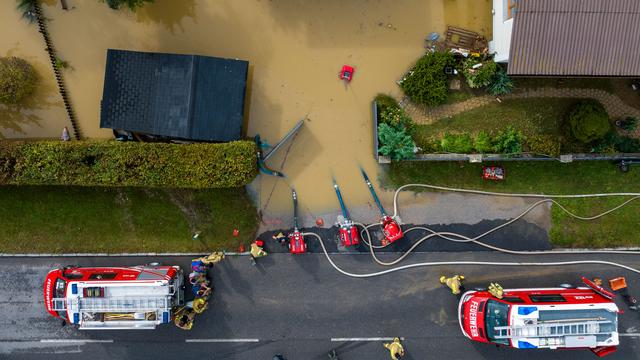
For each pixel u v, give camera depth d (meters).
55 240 21.73
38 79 21.55
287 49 21.30
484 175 21.31
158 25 21.31
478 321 20.52
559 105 20.91
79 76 21.48
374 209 21.80
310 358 21.94
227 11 21.20
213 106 19.89
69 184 20.23
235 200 21.73
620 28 18.06
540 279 21.78
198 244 21.81
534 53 18.39
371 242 21.83
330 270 21.86
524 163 21.42
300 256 21.86
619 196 21.47
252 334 22.03
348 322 21.97
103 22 21.28
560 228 21.69
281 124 21.55
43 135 21.81
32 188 21.50
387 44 21.20
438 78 20.25
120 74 20.11
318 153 21.66
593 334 19.47
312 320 21.97
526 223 21.72
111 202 21.61
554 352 21.80
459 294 21.88
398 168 21.59
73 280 20.52
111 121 20.28
